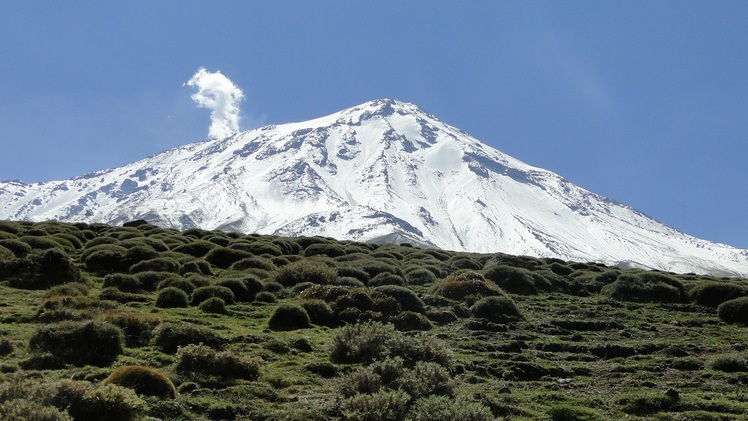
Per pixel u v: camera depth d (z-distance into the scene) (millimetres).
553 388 19812
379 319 27703
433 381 17516
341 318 27812
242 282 32125
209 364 18625
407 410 15672
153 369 17547
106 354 19484
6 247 37062
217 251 41719
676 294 39156
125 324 22328
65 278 32562
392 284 36156
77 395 14336
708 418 17203
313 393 17844
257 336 23016
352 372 18812
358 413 15133
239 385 17797
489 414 14852
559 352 25109
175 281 31656
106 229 57594
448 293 34312
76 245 45750
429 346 21219
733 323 32844
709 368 22828
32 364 18188
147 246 41312
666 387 20188
